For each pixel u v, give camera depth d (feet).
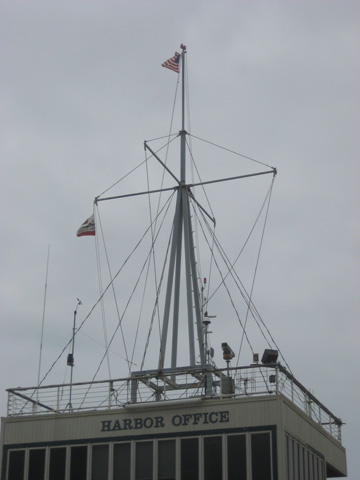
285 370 141.28
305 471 143.23
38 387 149.89
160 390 146.41
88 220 175.22
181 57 179.22
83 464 142.00
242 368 140.77
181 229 166.09
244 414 136.67
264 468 133.18
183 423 139.23
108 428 142.82
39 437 145.48
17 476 144.25
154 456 138.92
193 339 157.58
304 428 146.10
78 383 148.25
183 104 175.32
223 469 135.03
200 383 144.05
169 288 160.97
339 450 167.94
